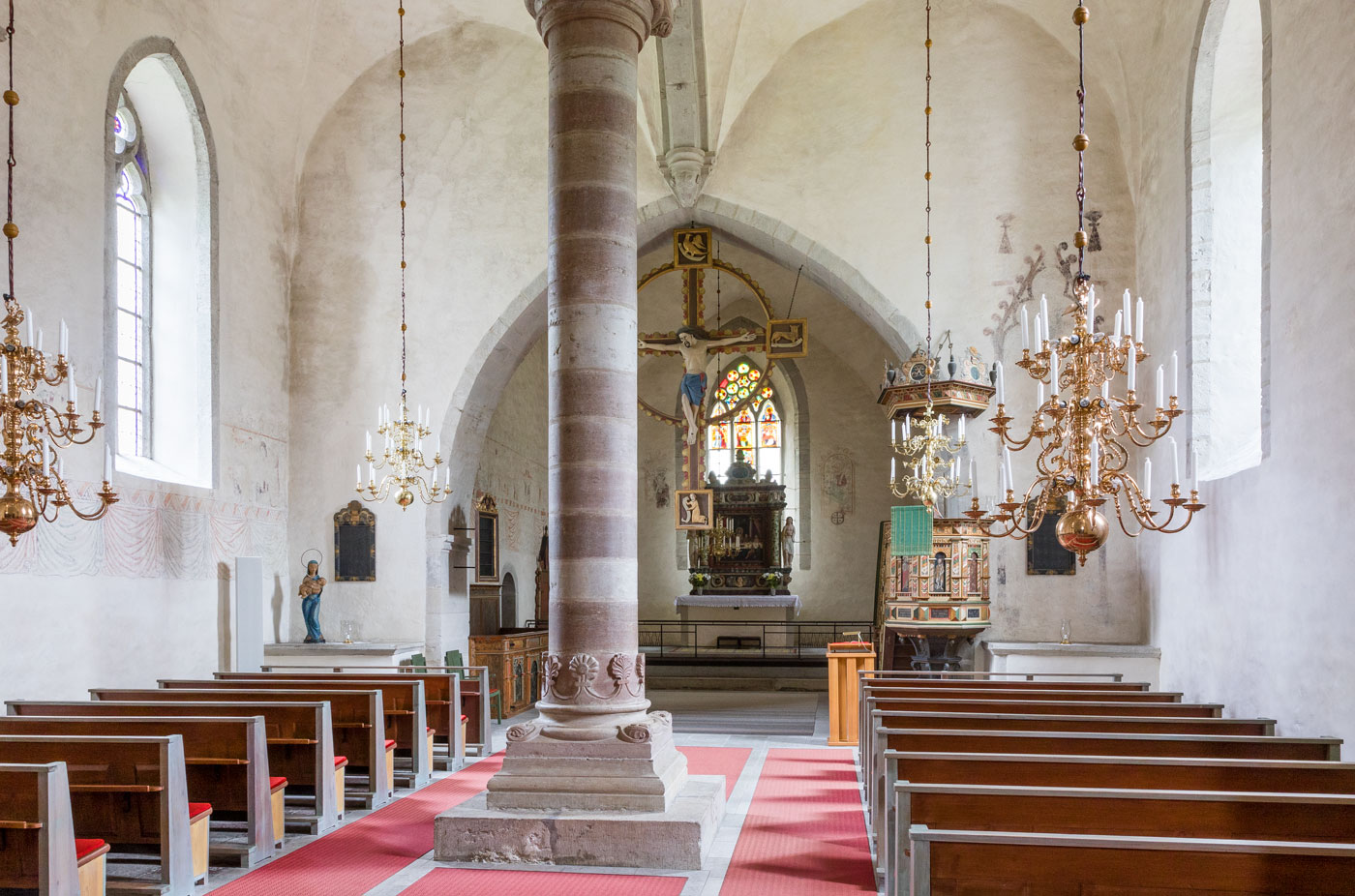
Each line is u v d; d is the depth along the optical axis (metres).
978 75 16.00
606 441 8.91
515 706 17.42
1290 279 9.39
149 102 14.82
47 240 11.88
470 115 17.28
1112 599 15.01
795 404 27.23
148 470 13.86
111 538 12.55
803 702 19.06
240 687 11.30
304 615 16.41
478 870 7.95
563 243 9.05
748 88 16.56
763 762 12.45
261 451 16.28
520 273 17.00
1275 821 5.18
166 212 15.10
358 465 16.92
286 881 7.64
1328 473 8.59
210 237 15.09
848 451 26.94
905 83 16.28
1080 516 8.02
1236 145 12.48
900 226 16.16
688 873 7.88
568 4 9.12
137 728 8.14
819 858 8.25
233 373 15.59
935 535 15.16
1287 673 9.45
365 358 17.12
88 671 12.06
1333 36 8.51
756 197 16.59
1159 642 13.95
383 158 17.38
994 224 15.83
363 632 16.61
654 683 22.03
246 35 16.02
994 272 15.77
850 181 16.38
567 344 8.98
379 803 9.95
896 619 15.19
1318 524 8.77
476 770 11.70
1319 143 8.77
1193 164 12.58
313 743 8.97
